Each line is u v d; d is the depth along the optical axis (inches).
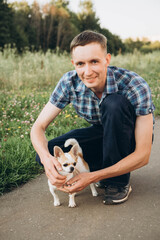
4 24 721.6
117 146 79.1
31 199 93.8
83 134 96.1
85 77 71.9
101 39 70.2
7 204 91.4
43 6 1067.9
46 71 327.0
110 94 77.7
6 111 193.5
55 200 87.9
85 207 84.7
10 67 317.4
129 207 81.3
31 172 113.8
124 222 73.7
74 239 68.9
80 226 74.4
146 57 522.6
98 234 69.8
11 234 73.9
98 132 94.3
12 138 140.9
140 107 76.0
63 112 186.5
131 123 78.0
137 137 77.7
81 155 93.4
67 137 96.4
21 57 395.2
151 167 111.2
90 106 85.0
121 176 84.0
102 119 79.9
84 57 68.8
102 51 70.4
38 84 307.9
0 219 82.0
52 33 1051.9
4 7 740.0
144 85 76.2
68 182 76.1
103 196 91.2
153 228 69.7
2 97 231.5
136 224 72.2
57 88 88.1
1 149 127.1
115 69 80.0
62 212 83.1
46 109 90.4
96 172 76.4
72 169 81.2
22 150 126.3
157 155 124.1
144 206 81.0
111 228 71.7
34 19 1008.2
